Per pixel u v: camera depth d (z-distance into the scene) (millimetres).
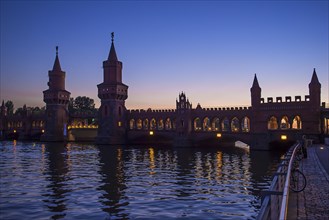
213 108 96625
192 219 24516
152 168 53062
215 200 30438
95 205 28984
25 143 125688
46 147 103812
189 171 49375
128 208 27859
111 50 121312
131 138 117625
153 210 27172
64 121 138875
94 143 120438
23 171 50469
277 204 10969
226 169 50969
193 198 31281
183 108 100812
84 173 47906
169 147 102000
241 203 29250
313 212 12828
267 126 83562
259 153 76875
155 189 35688
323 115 76688
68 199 31328
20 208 28281
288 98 80688
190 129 100375
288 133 78875
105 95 117625
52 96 136125
